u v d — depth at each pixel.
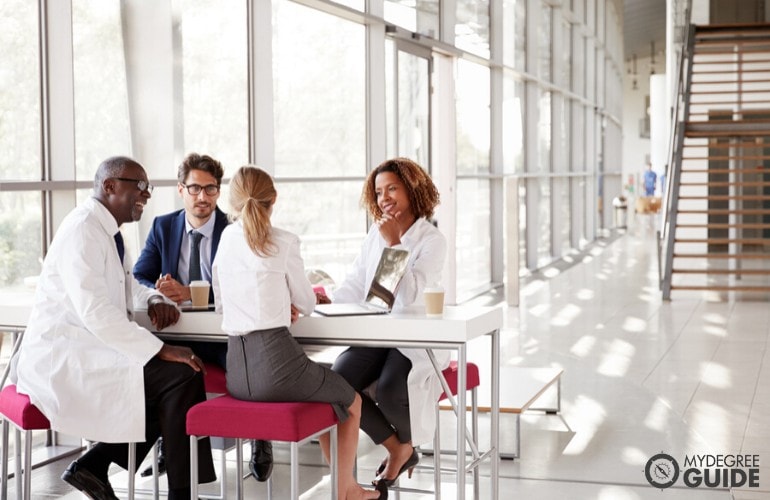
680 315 9.98
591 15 20.47
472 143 12.15
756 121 12.27
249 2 6.70
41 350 3.75
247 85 6.74
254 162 6.79
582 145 19.50
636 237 22.75
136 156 5.69
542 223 16.56
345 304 4.08
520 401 4.97
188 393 3.82
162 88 5.88
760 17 17.88
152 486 4.73
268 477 4.40
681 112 13.79
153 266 4.67
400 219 4.27
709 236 18.11
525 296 11.88
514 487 4.57
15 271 4.86
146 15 5.73
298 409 3.45
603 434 5.49
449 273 10.97
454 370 4.26
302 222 7.57
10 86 4.80
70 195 5.11
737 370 7.16
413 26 9.74
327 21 7.91
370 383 4.10
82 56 5.29
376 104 8.73
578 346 8.29
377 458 5.14
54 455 5.14
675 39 14.37
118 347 3.68
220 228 4.65
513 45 13.96
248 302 3.59
